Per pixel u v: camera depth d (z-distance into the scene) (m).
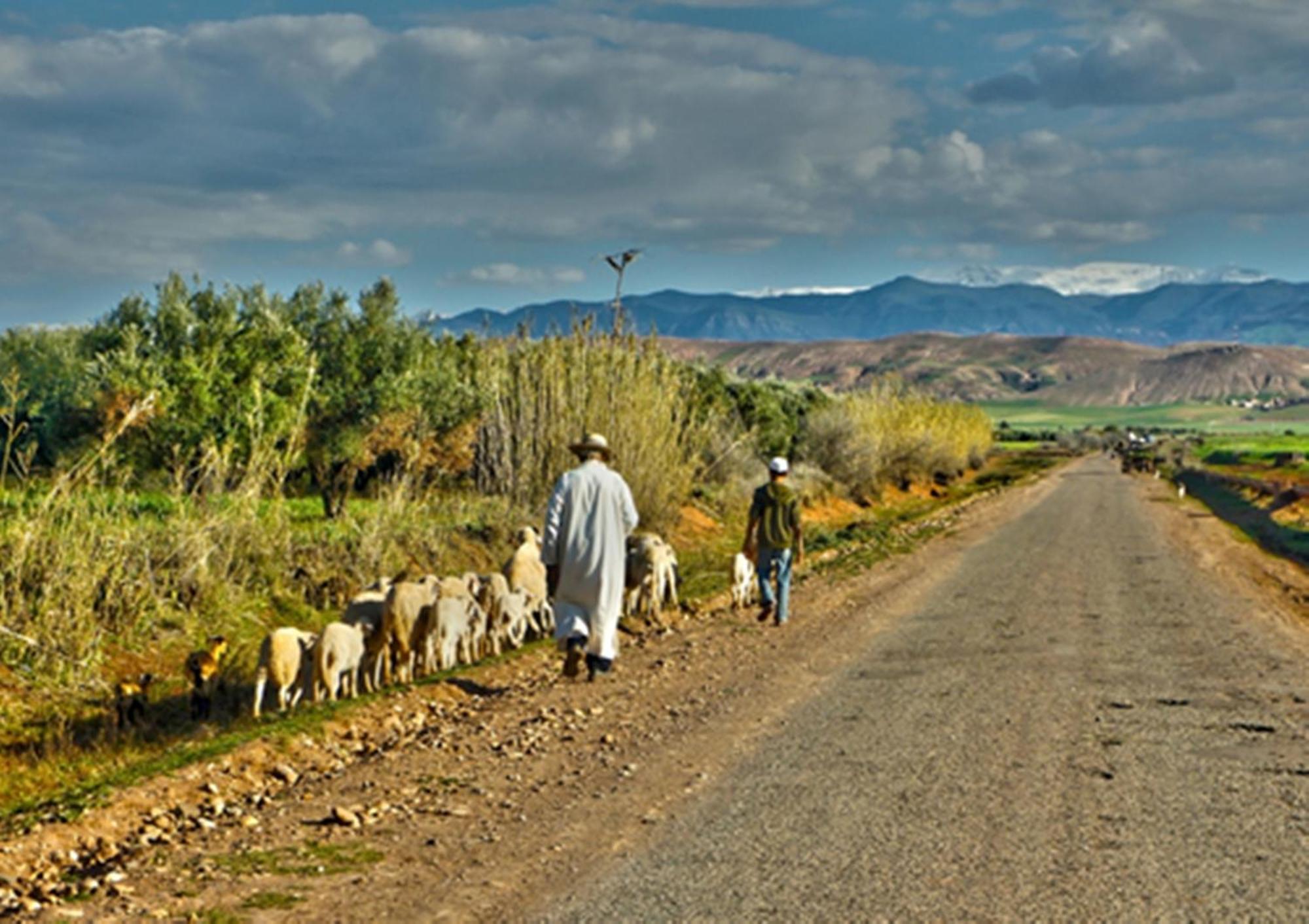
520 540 17.34
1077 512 39.88
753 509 15.38
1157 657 12.61
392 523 17.16
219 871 6.14
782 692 10.87
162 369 18.38
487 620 13.57
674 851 6.36
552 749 8.88
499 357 22.20
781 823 6.83
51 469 17.91
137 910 5.52
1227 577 21.16
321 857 6.39
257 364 18.64
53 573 11.52
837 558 23.83
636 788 7.71
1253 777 7.77
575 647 11.37
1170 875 5.86
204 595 13.18
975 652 12.94
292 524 18.41
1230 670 11.81
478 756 8.75
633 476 20.61
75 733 9.90
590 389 20.89
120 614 12.08
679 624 15.41
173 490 15.12
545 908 5.54
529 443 20.66
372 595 12.19
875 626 15.03
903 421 51.28
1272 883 5.72
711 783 7.77
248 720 10.12
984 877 5.86
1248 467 73.88
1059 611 16.34
